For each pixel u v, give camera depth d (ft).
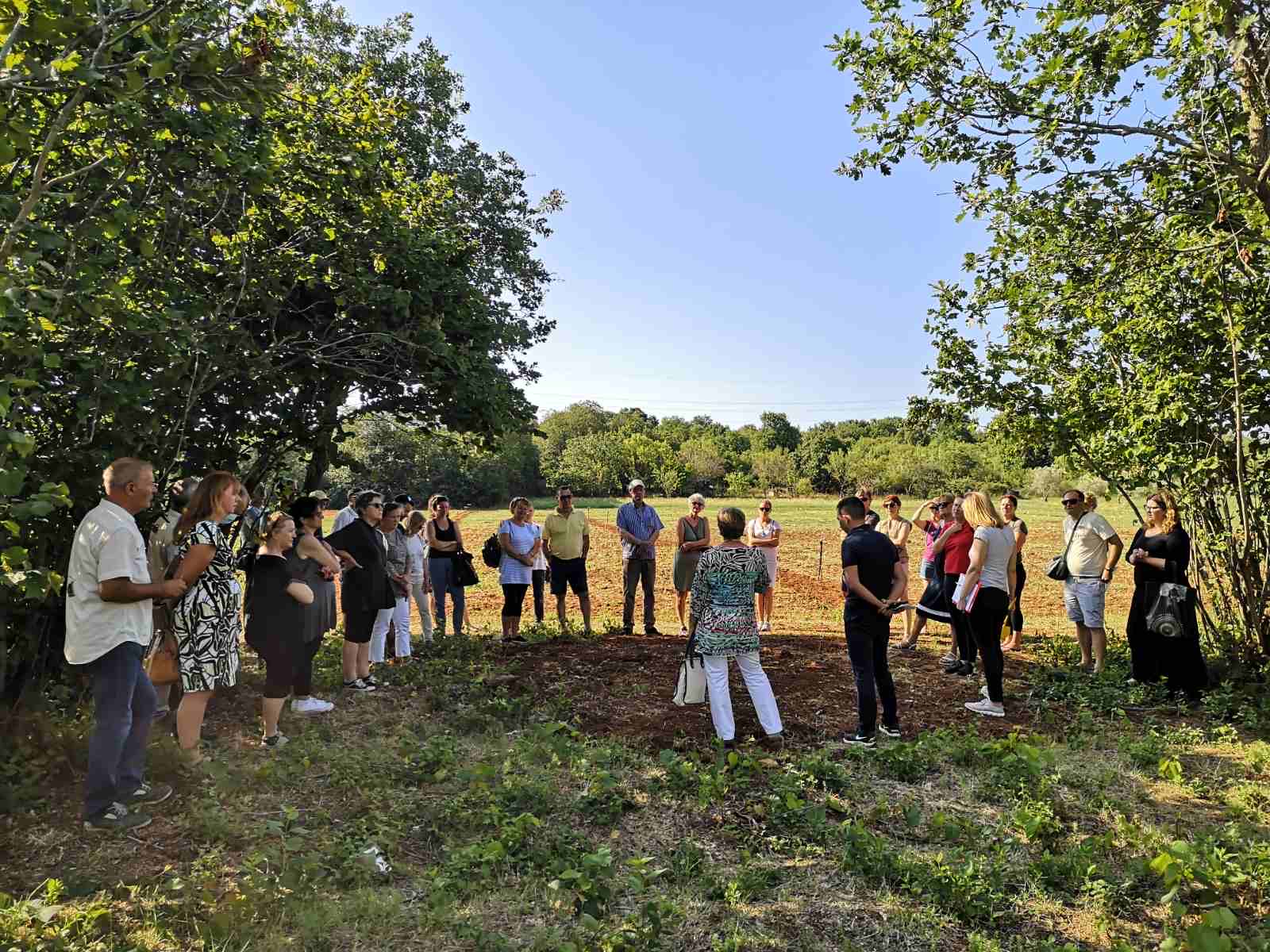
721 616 19.71
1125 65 22.97
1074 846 14.90
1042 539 90.63
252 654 28.94
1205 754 19.80
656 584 56.75
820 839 15.07
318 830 14.67
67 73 13.10
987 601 22.66
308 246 25.40
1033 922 12.68
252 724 20.40
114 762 14.20
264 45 15.87
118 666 14.29
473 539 88.07
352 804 16.02
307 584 20.18
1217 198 25.03
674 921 12.32
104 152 17.42
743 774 17.83
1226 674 25.71
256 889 12.01
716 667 19.76
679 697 21.09
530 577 33.19
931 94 25.68
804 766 17.94
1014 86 25.12
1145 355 27.91
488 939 11.50
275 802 15.92
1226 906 12.87
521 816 14.88
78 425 18.45
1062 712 23.13
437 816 15.60
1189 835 15.47
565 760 18.85
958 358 30.76
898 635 35.65
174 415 22.24
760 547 36.55
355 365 27.27
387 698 23.44
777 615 45.50
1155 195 26.48
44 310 14.06
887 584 20.18
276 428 27.73
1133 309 27.32
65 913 11.32
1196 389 26.09
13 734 16.75
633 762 18.89
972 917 12.67
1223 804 16.97
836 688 25.41
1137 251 26.43
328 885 12.78
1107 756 19.72
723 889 13.30
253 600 18.72
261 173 17.98
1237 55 19.51
